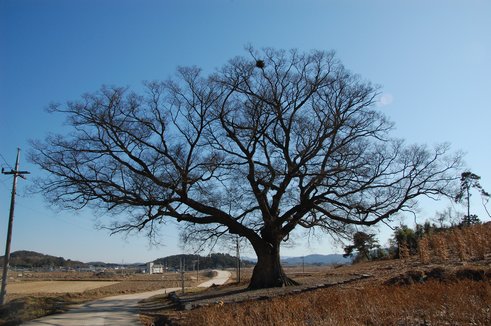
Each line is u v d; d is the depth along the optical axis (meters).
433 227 55.66
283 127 30.67
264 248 31.23
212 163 29.05
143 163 28.33
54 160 27.94
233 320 15.79
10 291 63.38
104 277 133.00
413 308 12.89
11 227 32.38
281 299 19.81
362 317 12.66
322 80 30.48
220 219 30.66
